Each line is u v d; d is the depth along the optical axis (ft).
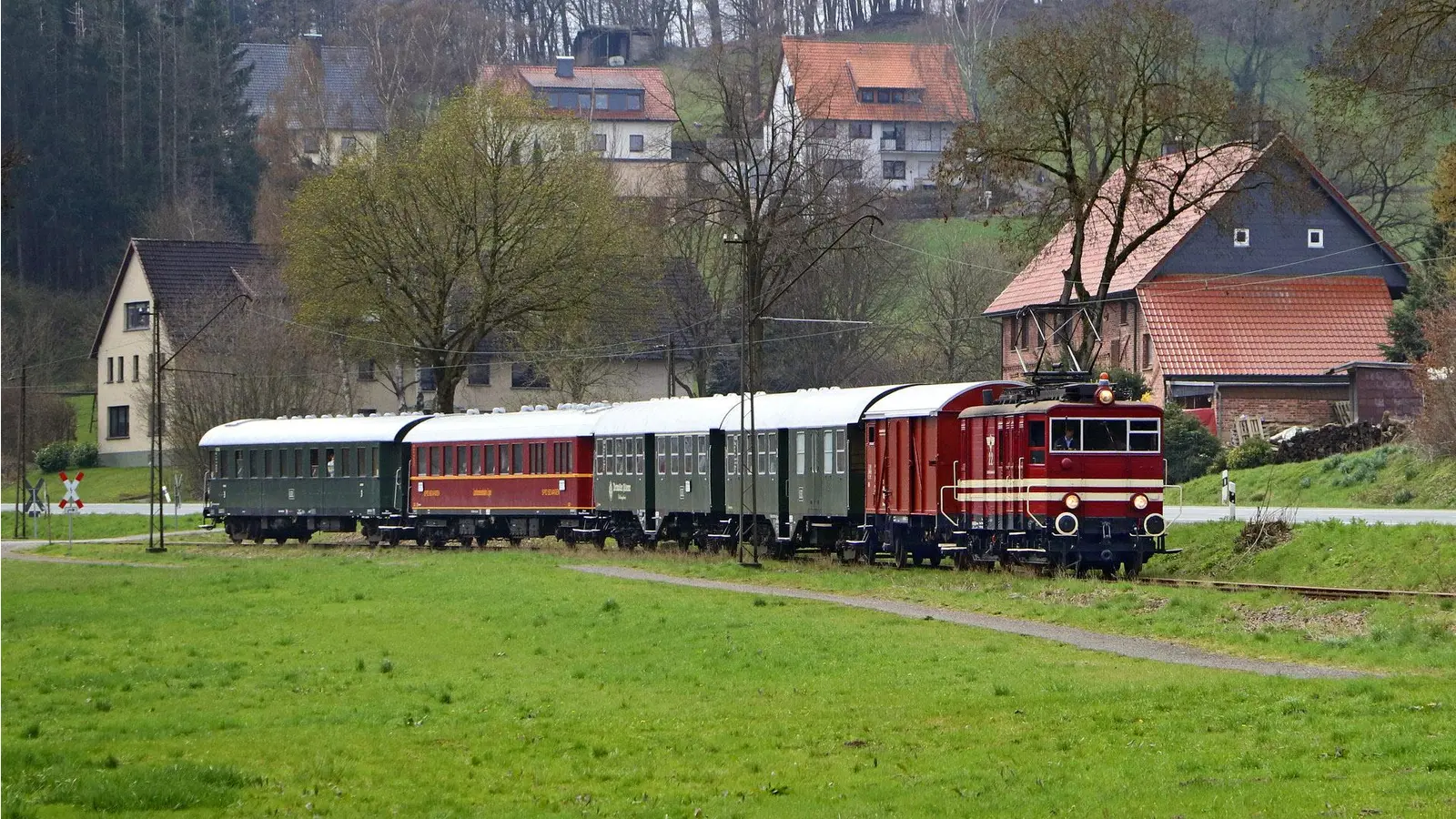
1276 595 262.47
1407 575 287.69
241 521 602.44
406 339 645.92
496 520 511.81
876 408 372.17
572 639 255.70
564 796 150.30
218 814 146.20
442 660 238.68
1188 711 172.65
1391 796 127.85
